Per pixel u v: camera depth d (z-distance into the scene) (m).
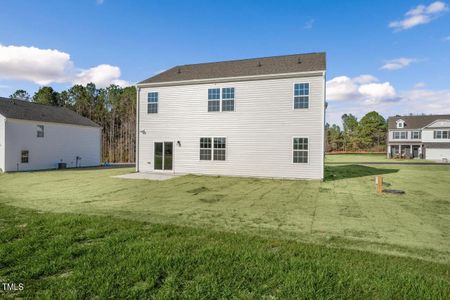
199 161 15.09
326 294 2.76
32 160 19.98
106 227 4.94
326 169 20.16
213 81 14.75
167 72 17.83
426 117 44.09
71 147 23.42
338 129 78.62
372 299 2.68
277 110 13.67
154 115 16.02
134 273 3.13
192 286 2.89
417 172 17.94
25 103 22.77
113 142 44.06
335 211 6.82
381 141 63.59
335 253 3.85
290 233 4.93
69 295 2.66
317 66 13.60
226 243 4.21
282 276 3.10
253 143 14.07
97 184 11.58
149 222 5.48
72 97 45.28
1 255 3.59
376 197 8.81
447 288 2.87
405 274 3.16
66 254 3.65
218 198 8.52
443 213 6.66
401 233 5.02
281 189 10.39
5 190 9.98
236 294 2.75
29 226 4.93
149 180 12.84
